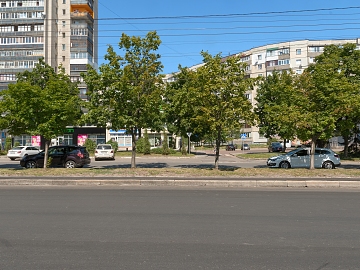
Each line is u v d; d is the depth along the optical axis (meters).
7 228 6.43
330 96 15.00
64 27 64.62
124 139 52.03
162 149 38.44
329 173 14.41
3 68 57.59
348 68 28.83
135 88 15.40
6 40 57.78
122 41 16.50
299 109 15.92
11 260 4.76
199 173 14.56
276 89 21.77
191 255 4.94
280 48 71.75
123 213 7.73
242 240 5.67
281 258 4.82
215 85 14.81
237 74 15.55
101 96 16.22
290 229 6.35
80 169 16.34
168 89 17.38
